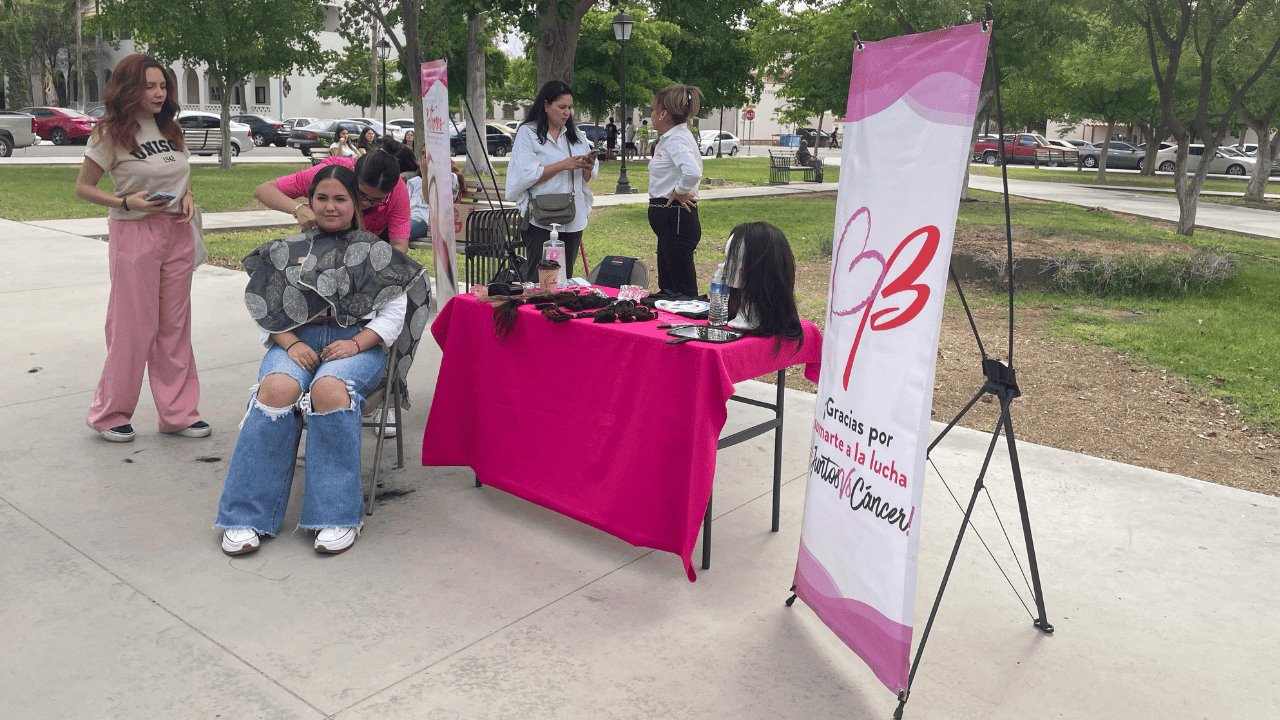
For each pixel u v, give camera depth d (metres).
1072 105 32.94
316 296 3.98
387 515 4.14
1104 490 4.54
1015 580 3.66
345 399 3.77
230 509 3.75
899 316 2.67
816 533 3.16
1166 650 3.19
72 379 5.90
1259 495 4.52
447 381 4.38
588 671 2.98
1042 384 6.60
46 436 4.91
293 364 3.88
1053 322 8.66
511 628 3.22
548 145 6.18
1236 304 9.75
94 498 4.16
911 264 2.61
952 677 3.01
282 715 2.70
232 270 9.84
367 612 3.29
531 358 4.06
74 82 60.00
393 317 4.08
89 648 3.01
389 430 5.13
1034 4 17.55
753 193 22.34
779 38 26.38
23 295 8.26
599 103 33.56
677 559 3.79
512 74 43.31
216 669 2.92
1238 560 3.85
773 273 3.76
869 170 2.81
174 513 4.04
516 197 6.22
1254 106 23.94
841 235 2.98
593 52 32.53
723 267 3.84
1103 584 3.64
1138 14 15.50
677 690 2.89
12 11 49.12
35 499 4.13
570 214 6.16
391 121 36.88
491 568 3.67
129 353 4.71
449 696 2.82
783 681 2.96
